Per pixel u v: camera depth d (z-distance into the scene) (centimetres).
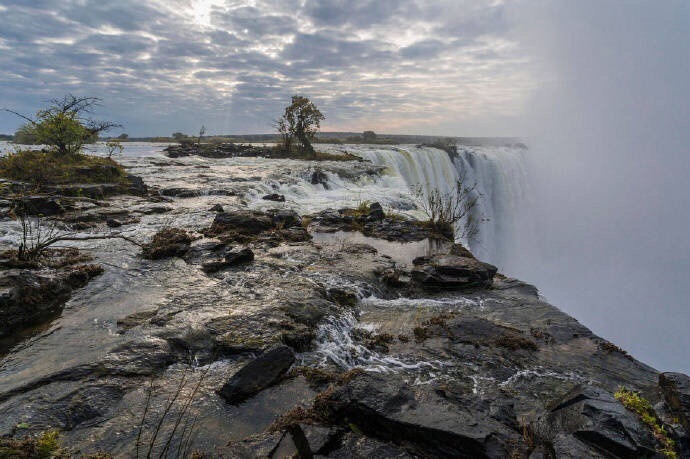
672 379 482
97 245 1044
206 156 4144
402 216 1767
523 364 616
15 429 393
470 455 351
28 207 1252
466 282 951
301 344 623
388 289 938
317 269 984
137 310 689
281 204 1881
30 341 577
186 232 1219
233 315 681
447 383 553
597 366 618
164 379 507
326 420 420
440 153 4259
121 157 3578
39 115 1939
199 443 397
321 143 6844
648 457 352
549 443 362
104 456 362
